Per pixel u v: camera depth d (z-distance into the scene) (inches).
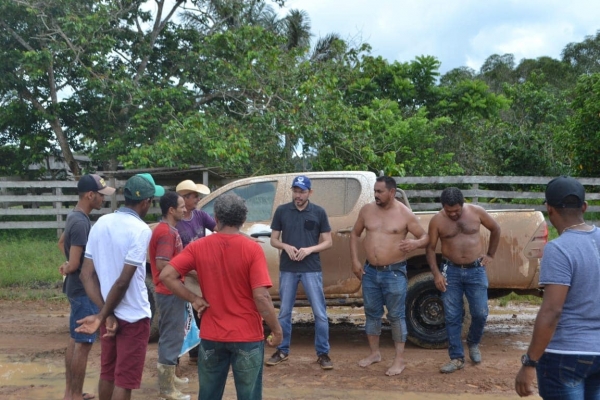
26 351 271.7
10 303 377.7
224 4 776.9
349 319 342.6
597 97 666.8
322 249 240.8
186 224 227.0
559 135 719.7
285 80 649.0
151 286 273.7
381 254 237.6
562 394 120.8
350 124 622.8
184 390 219.9
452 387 218.5
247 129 621.3
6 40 694.5
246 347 142.9
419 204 578.9
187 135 576.4
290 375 234.7
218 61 669.3
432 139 697.6
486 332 304.8
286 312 244.7
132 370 162.6
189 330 214.1
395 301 236.7
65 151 750.5
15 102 735.1
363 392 214.1
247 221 281.4
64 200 611.8
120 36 736.3
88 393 213.2
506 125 793.6
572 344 119.8
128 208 166.2
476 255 236.2
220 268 143.5
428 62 820.6
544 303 120.1
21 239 601.3
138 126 680.4
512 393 211.8
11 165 778.2
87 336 187.2
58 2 675.4
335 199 277.0
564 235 124.2
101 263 163.3
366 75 735.7
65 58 703.1
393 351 270.2
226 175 611.8
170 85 733.9
